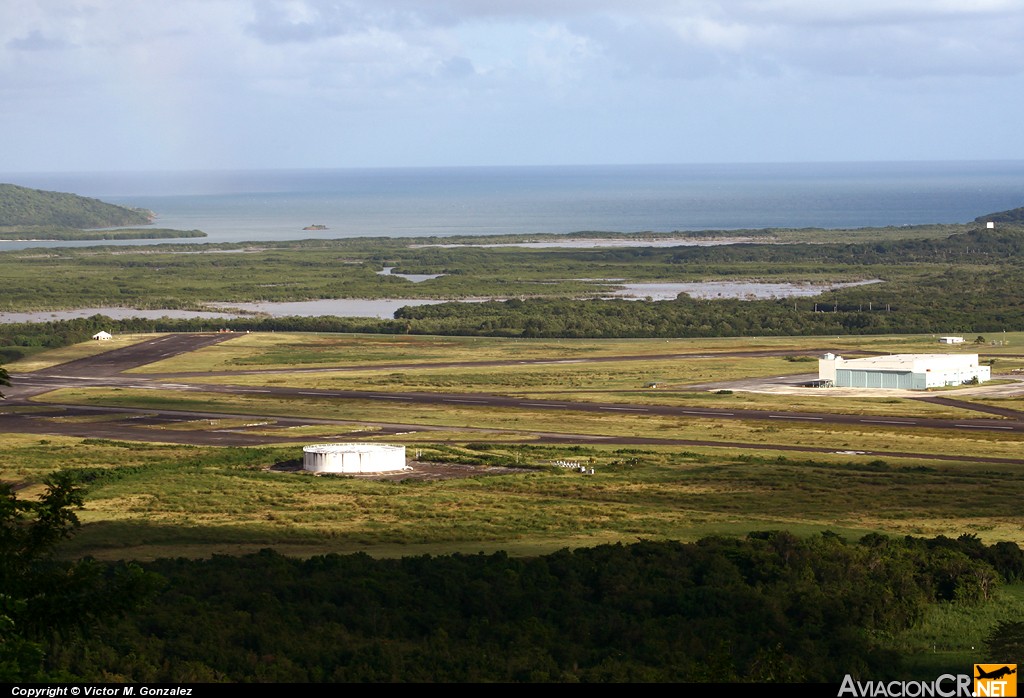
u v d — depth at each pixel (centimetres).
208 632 8238
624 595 9406
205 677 7456
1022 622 8900
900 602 9438
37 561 5206
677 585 9638
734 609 9188
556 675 7756
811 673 7706
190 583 9462
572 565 10119
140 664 7550
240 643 8225
